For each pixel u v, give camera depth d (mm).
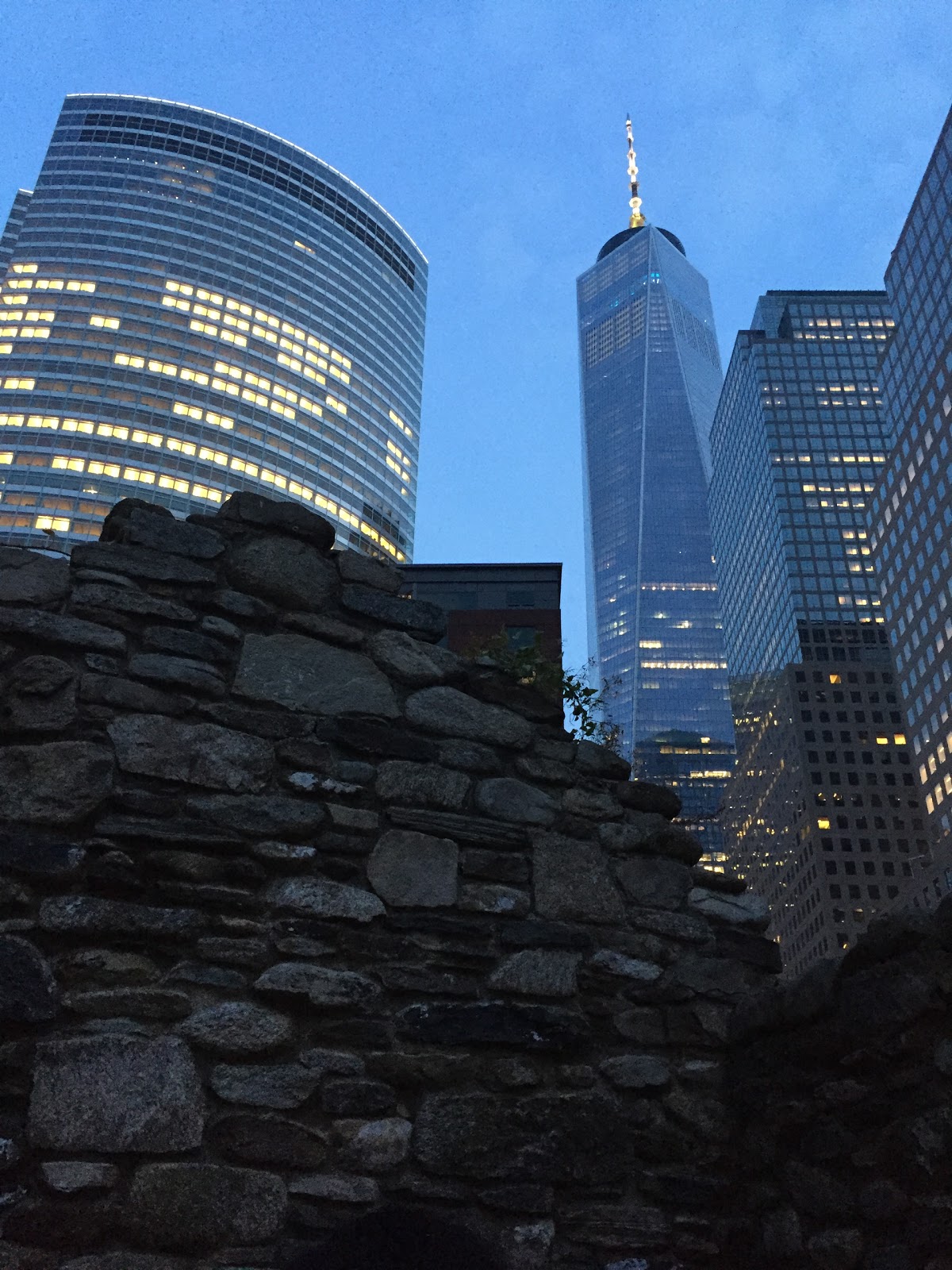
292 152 168125
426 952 4789
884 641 150500
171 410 131375
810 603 153500
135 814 4500
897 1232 3982
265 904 4574
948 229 113875
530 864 5262
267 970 4434
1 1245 3635
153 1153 3951
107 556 5031
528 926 5066
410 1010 4629
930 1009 4102
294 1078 4293
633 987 5168
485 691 5688
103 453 124375
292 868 4703
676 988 5238
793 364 177000
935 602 109812
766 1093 4832
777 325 185625
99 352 131875
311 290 157000
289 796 4867
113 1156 3900
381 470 156250
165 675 4844
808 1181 4441
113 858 4355
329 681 5258
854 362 177375
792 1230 4445
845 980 4516
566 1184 4543
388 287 173500
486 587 41625
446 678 5602
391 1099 4410
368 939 4707
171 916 4359
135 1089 4016
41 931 4152
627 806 5750
